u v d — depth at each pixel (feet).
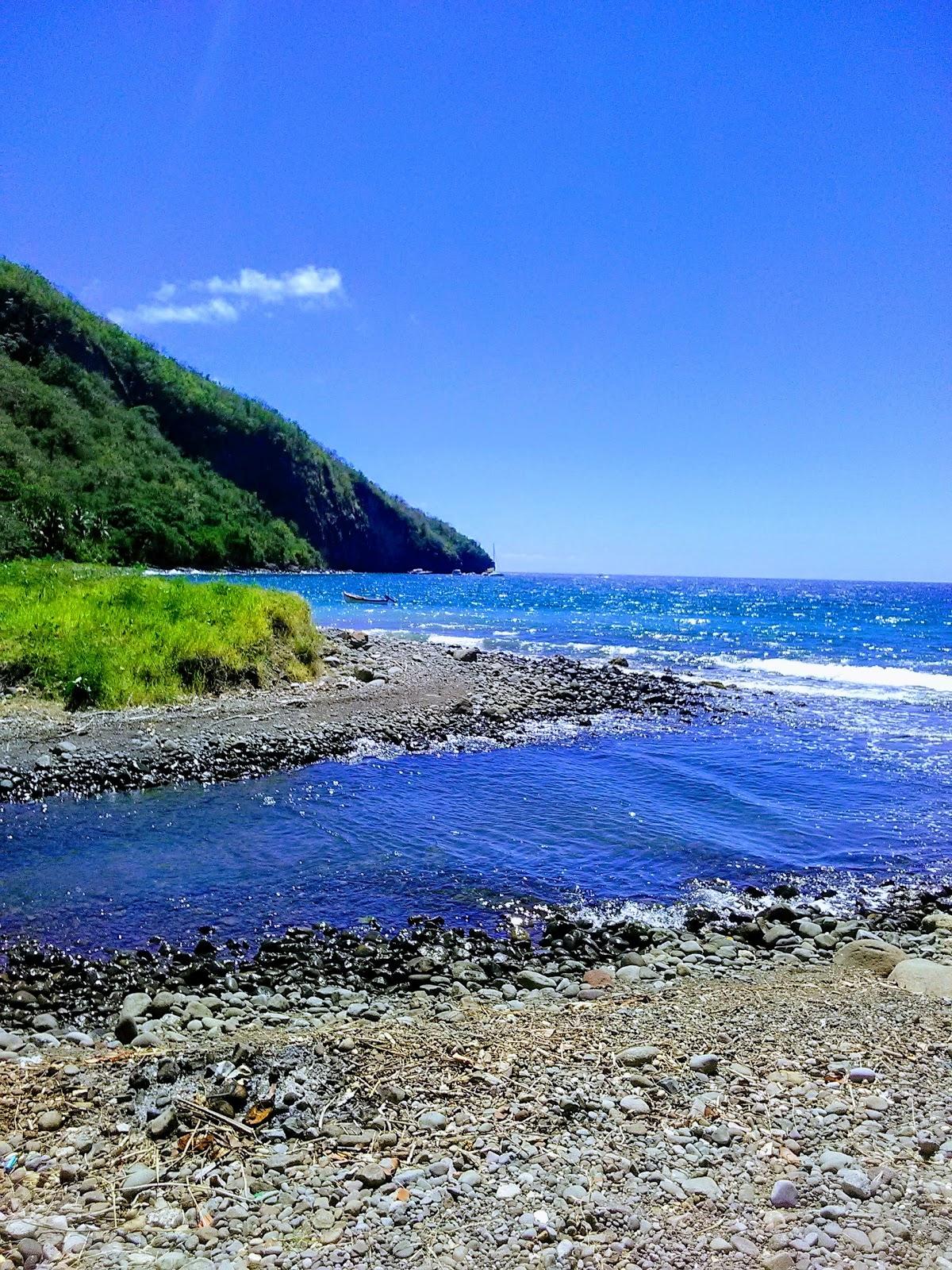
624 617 171.94
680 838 32.78
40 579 75.46
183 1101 12.55
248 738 42.93
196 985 19.35
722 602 254.47
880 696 71.77
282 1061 14.11
